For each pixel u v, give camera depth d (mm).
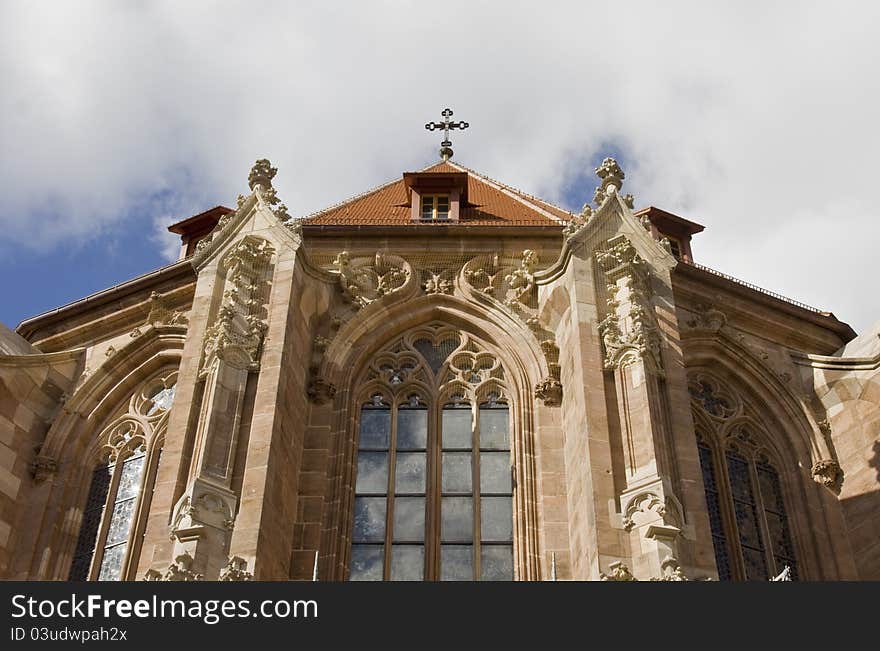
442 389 38750
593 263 38188
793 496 39719
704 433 40062
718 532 38000
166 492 32719
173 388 41312
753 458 40344
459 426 38031
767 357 42594
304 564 34000
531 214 47125
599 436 33500
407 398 38656
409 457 37312
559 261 39344
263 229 39500
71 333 43812
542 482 35812
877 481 39000
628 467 32719
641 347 34969
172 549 30891
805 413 41125
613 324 36000
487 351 39469
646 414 33531
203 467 32312
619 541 31281
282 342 35781
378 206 48281
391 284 40969
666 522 31062
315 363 38156
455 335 40062
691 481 32906
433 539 35500
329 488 35844
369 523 35875
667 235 47625
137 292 43750
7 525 38156
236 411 34031
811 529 38750
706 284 43406
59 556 38094
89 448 40625
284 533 33594
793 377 42594
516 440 36938
